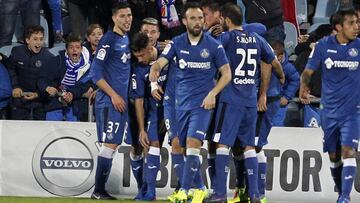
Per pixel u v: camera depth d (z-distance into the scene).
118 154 29.78
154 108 28.45
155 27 28.41
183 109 25.39
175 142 27.41
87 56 31.92
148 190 28.83
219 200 25.53
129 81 28.38
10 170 29.83
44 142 29.88
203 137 25.25
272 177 30.11
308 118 31.47
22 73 31.80
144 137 28.44
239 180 27.23
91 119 30.98
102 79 27.78
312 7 41.03
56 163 29.84
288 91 30.47
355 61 26.52
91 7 36.00
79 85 31.66
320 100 29.36
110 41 27.86
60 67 31.91
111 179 29.77
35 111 31.67
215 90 24.84
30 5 36.06
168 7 34.84
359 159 30.14
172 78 27.02
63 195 29.83
